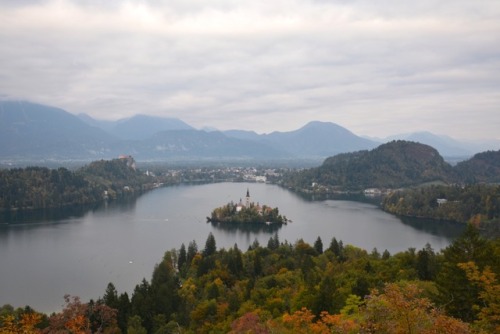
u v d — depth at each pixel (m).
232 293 113.50
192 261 158.38
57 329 47.66
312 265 133.75
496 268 58.97
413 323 32.31
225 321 94.00
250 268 143.25
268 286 118.50
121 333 97.56
